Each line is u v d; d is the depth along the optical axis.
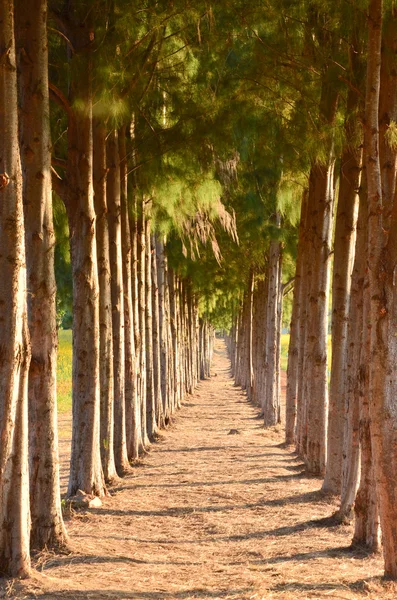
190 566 10.77
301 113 15.38
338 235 16.72
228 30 14.62
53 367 11.34
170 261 36.91
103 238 17.75
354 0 10.82
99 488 16.45
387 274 9.29
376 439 9.32
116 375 20.62
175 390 46.78
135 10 14.12
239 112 16.03
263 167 18.23
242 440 30.00
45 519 11.23
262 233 26.08
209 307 68.50
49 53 16.39
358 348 13.27
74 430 16.34
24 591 8.79
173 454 25.47
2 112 8.86
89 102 14.41
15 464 9.33
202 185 18.86
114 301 19.95
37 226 11.28
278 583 9.52
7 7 8.79
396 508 9.27
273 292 35.75
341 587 9.17
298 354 25.45
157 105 18.39
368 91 9.80
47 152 11.43
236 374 75.94
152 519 14.56
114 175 19.08
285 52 14.35
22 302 9.09
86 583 9.34
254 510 15.46
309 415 20.44
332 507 15.46
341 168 16.47
